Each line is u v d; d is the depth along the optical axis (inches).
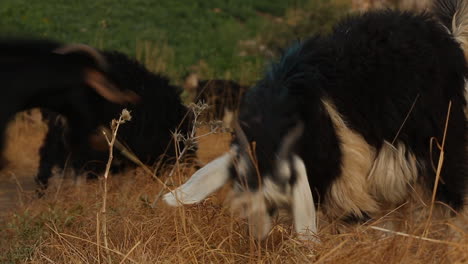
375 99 151.3
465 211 157.8
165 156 206.7
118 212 166.7
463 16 166.6
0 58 136.9
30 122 263.9
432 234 154.9
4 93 135.9
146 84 205.6
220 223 154.3
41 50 138.0
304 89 148.6
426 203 156.4
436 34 158.7
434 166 154.8
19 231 167.0
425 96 153.7
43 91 139.2
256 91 149.6
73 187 200.4
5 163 137.9
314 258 142.4
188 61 412.2
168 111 207.9
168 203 148.0
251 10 536.4
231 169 146.8
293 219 146.6
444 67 156.9
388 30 155.7
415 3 342.0
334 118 149.2
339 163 148.9
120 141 199.2
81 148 161.5
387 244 141.9
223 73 390.6
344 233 150.3
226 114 276.5
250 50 427.8
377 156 152.3
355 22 158.2
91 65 141.0
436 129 154.4
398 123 151.7
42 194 204.4
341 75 151.0
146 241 152.6
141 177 197.6
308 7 426.6
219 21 498.9
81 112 151.1
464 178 157.6
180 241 151.7
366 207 152.3
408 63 153.6
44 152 211.2
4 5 454.6
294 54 152.9
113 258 148.7
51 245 155.6
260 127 145.8
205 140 250.5
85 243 157.8
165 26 478.9
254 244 147.1
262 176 144.9
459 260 136.9
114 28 455.5
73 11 470.6
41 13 451.5
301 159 146.3
